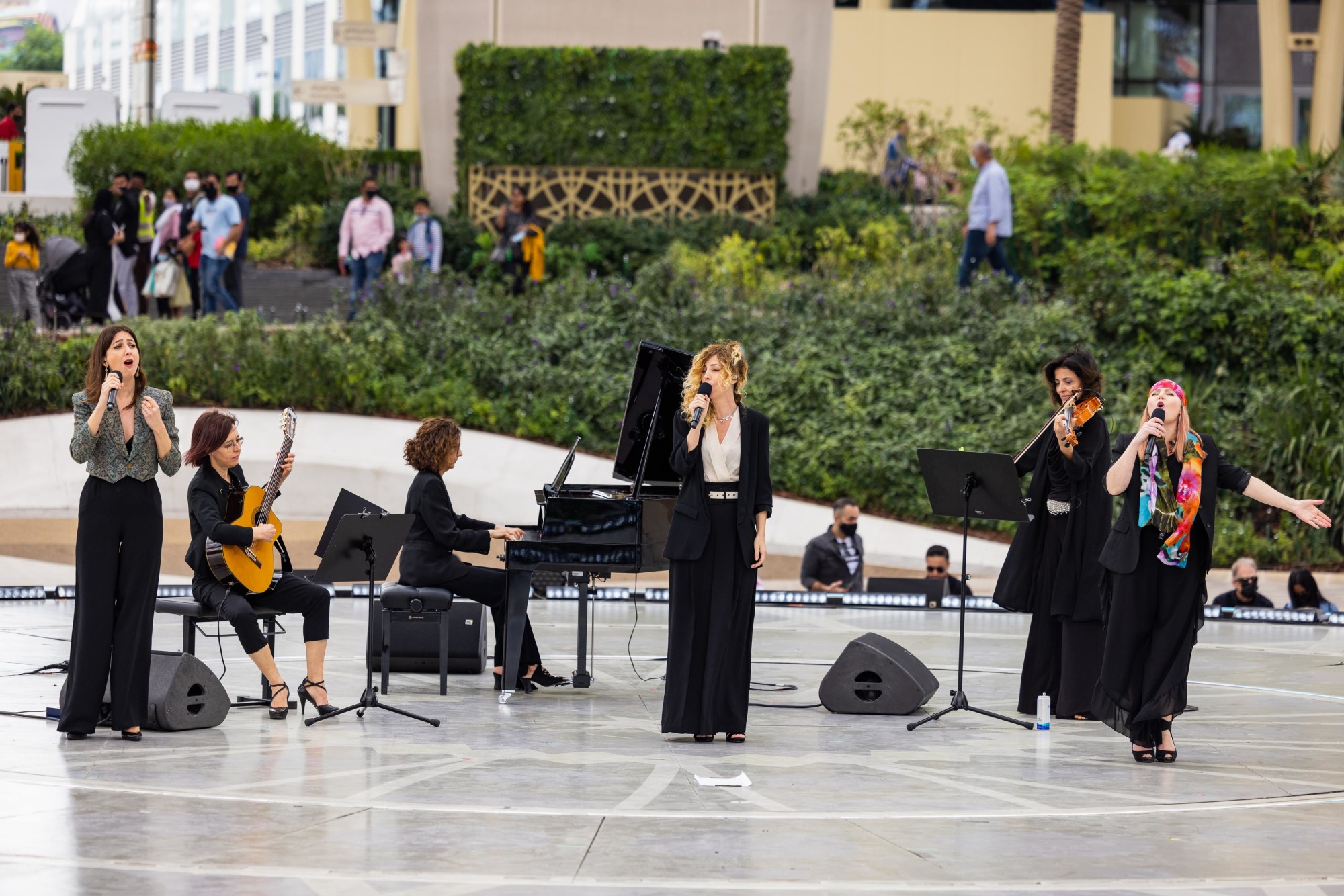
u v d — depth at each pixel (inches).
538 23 1098.1
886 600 660.1
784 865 228.4
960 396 814.5
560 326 855.1
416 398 820.0
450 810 262.4
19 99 1366.9
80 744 324.2
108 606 327.0
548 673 425.4
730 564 339.6
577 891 212.4
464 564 413.7
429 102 1085.1
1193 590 316.2
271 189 1125.7
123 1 2239.2
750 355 842.2
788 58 1089.4
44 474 773.3
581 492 420.8
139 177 944.9
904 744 340.5
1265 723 375.6
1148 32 1658.5
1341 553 759.1
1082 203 930.1
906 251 970.7
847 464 789.9
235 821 251.6
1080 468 369.7
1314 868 232.2
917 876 223.8
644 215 1077.8
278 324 853.8
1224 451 794.2
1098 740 350.3
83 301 911.7
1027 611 382.0
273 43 1830.7
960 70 1525.6
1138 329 855.1
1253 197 911.7
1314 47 1605.6
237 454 366.3
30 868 220.1
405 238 968.3
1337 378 829.2
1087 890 218.5
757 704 398.6
